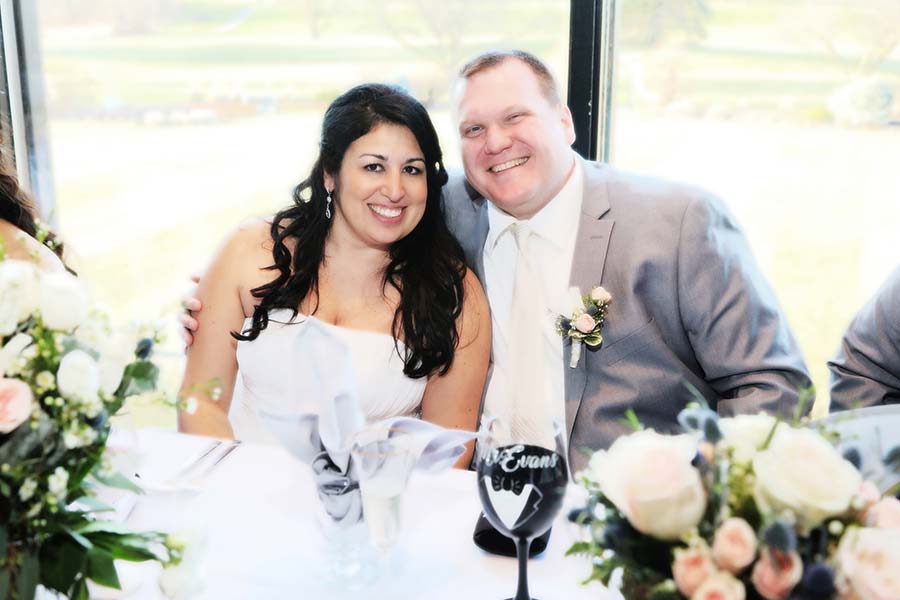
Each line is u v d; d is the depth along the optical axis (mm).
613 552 1004
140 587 1279
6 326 1074
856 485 921
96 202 4051
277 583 1303
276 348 2168
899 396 1982
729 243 2059
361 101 1994
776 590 887
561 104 2135
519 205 2078
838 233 3000
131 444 1297
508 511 1174
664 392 2057
